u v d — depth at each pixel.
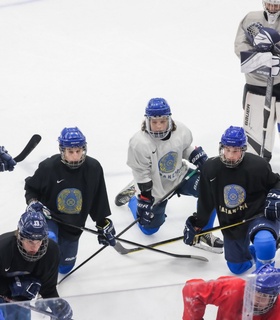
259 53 14.66
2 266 10.77
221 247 13.53
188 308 9.20
